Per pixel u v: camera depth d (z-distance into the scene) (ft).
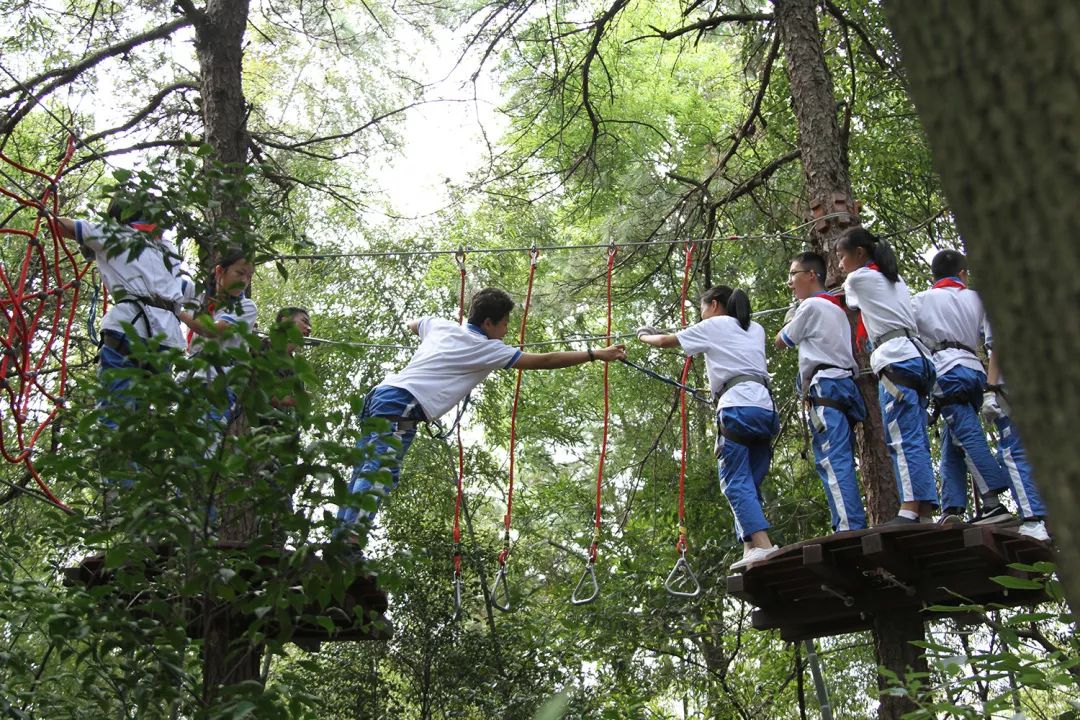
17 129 36.01
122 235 17.69
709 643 43.80
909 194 38.93
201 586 13.99
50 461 14.06
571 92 40.50
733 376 21.12
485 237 49.32
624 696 37.91
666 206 39.52
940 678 15.14
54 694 14.74
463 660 37.35
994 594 21.24
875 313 20.26
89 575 17.58
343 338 45.32
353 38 39.29
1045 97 3.99
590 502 48.19
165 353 13.88
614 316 51.52
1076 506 3.92
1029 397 4.05
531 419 52.08
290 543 16.93
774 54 33.65
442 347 20.16
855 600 21.27
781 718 44.80
